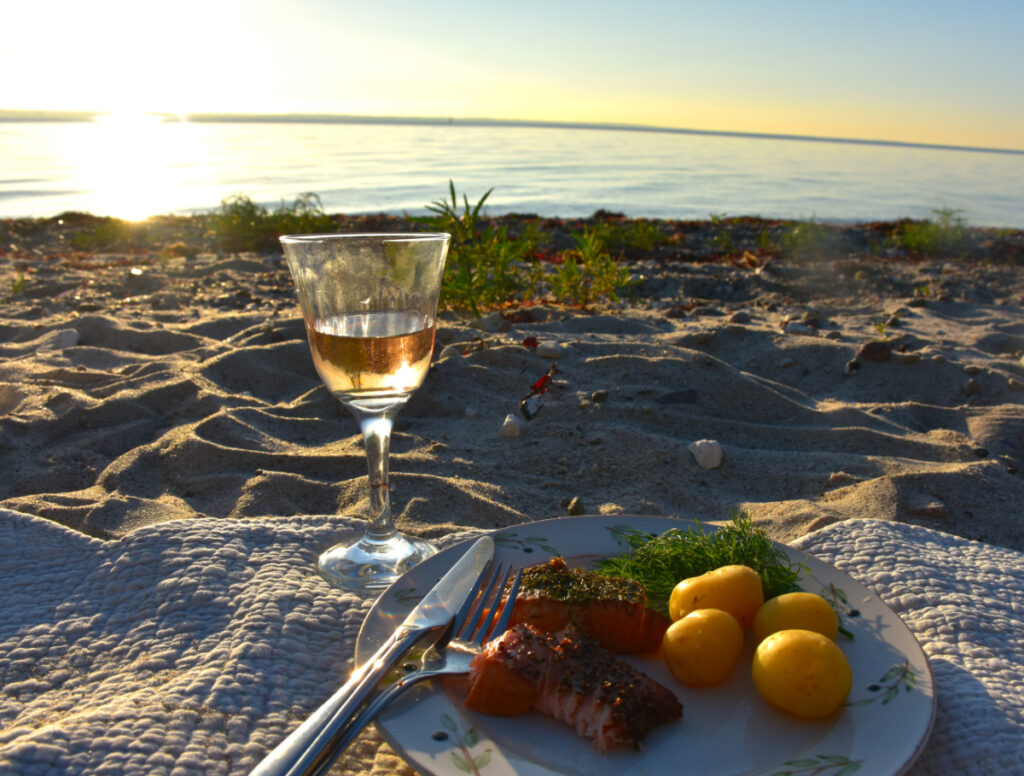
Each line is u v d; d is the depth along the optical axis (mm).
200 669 1306
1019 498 2750
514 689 1143
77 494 2539
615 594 1354
